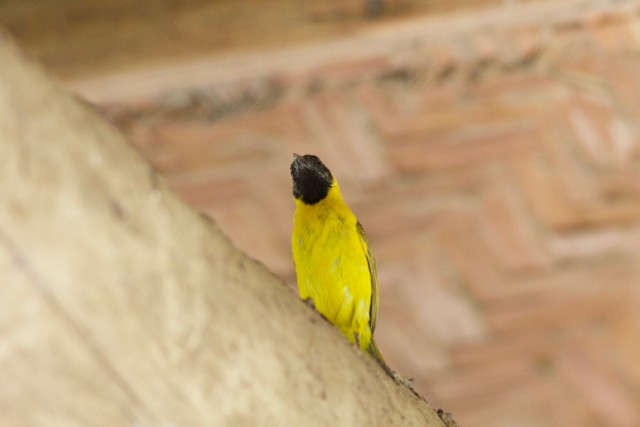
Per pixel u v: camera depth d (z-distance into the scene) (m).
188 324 4.59
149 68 14.44
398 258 16.97
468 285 17.28
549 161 16.25
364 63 14.80
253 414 4.92
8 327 4.14
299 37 14.38
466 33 14.52
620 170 16.14
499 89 15.31
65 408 4.38
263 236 16.58
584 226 16.78
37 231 4.12
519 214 16.64
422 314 17.53
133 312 4.39
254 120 15.26
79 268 4.22
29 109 4.16
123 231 4.37
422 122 15.66
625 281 17.17
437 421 6.27
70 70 14.38
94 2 14.17
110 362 4.39
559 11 14.21
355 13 14.28
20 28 14.25
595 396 18.02
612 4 14.13
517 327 17.64
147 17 14.27
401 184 16.17
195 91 14.86
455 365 17.84
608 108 15.50
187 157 15.51
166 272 4.52
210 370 4.70
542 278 17.28
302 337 5.27
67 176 4.22
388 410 5.80
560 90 15.34
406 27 14.30
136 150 4.60
